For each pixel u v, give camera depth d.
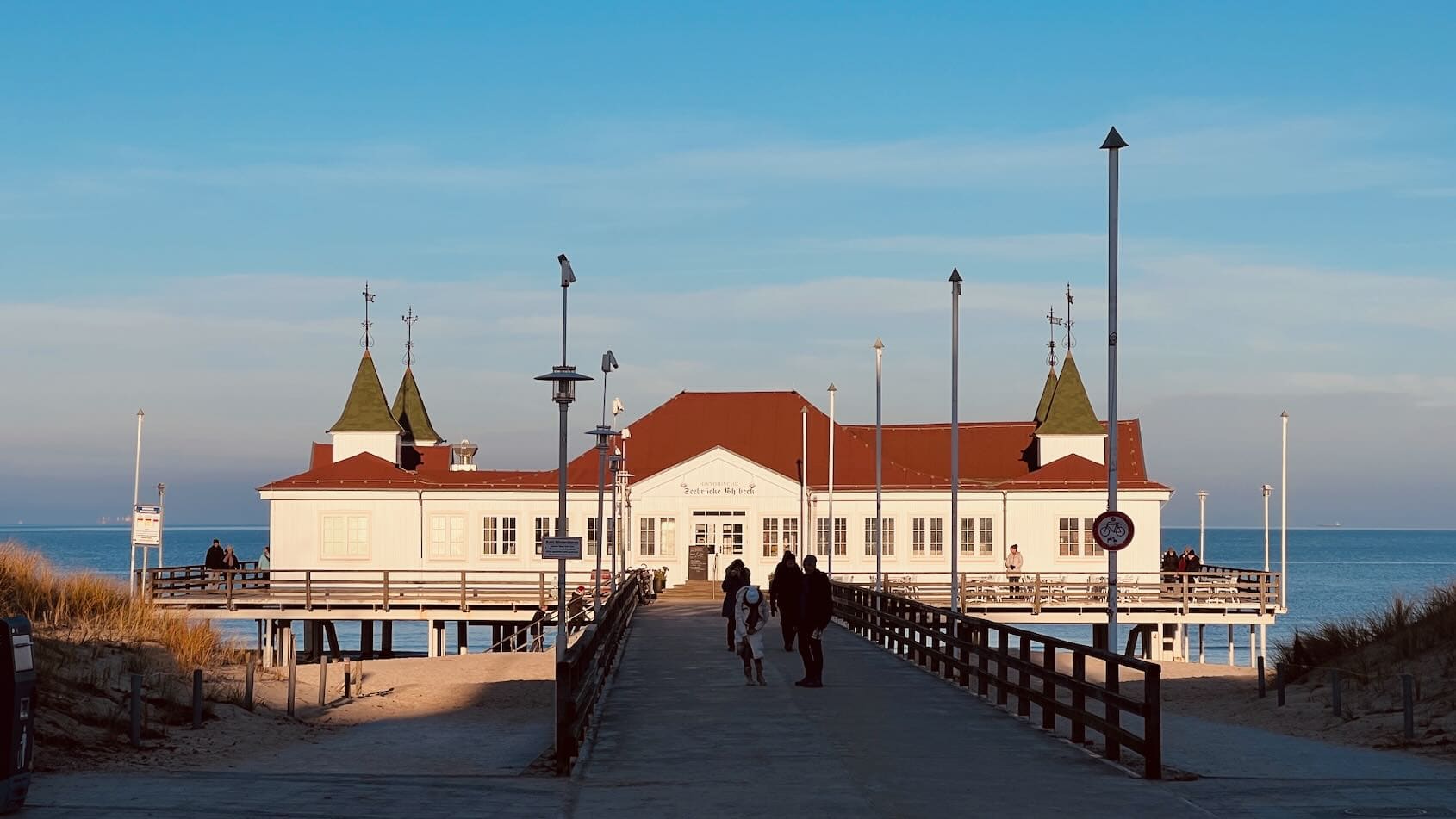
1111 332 27.81
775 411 68.50
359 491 60.81
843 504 61.41
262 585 50.66
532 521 61.12
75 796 15.28
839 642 37.66
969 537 60.88
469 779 16.33
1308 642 31.98
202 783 16.34
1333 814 14.43
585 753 18.08
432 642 51.41
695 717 21.53
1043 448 65.44
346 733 24.45
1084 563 60.00
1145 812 14.18
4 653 13.58
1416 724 22.25
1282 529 62.53
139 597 34.78
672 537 61.75
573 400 25.75
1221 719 26.55
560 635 24.84
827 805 14.48
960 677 25.94
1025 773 16.50
